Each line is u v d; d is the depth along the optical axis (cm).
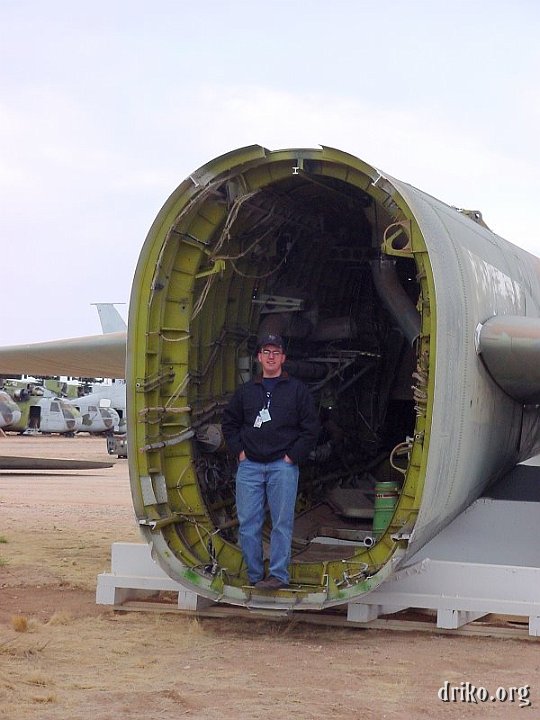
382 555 689
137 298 720
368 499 932
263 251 834
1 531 1357
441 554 827
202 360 790
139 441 719
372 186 679
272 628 721
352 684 568
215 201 733
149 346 724
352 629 726
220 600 699
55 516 1603
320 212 863
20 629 698
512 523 838
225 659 625
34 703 516
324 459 930
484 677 590
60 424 5462
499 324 744
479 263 780
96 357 1195
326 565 708
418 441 673
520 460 1013
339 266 953
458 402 699
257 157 697
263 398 717
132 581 773
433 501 686
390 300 869
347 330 916
